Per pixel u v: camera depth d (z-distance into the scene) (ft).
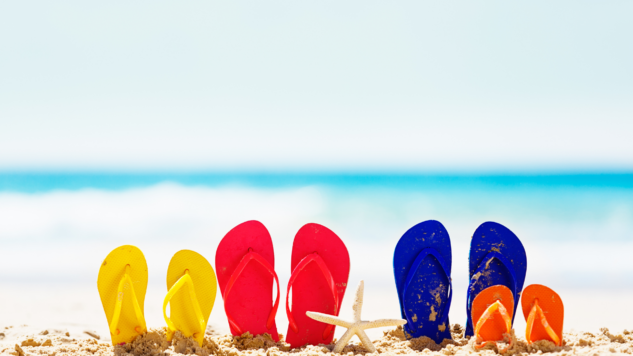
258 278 5.66
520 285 5.68
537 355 5.04
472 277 5.63
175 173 34.55
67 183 29.14
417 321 5.61
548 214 19.83
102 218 20.31
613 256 11.68
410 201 24.30
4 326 6.07
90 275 10.07
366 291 8.28
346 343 5.23
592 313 7.16
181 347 5.19
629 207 20.43
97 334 5.91
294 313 5.58
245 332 5.51
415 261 5.61
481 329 5.31
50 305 7.56
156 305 7.41
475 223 19.06
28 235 16.75
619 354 4.96
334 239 5.61
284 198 26.12
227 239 5.60
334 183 30.42
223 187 29.37
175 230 18.34
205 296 5.38
